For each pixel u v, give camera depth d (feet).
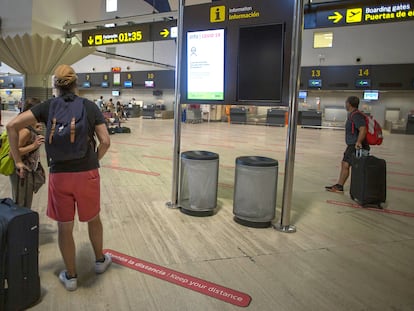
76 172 8.25
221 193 18.97
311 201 18.01
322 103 78.74
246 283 9.47
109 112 51.80
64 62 39.50
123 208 15.57
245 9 13.99
